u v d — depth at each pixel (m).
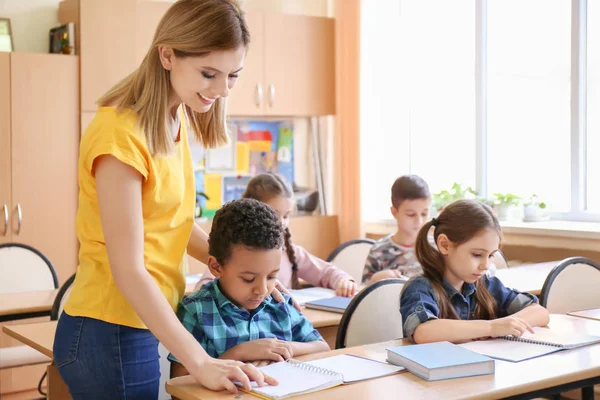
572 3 4.23
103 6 4.56
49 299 3.26
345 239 5.41
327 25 5.37
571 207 4.32
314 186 5.59
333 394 1.58
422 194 3.58
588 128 4.27
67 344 1.70
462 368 1.71
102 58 4.57
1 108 4.34
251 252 1.87
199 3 1.61
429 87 5.10
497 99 4.70
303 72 5.28
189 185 1.81
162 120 1.66
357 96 5.26
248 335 2.00
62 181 4.51
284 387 1.59
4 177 4.36
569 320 2.37
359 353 1.96
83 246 1.71
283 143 5.48
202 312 1.96
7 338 4.32
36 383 4.43
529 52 4.51
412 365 1.75
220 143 1.96
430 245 2.33
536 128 4.50
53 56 4.45
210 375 1.56
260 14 5.11
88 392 1.70
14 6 4.70
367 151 5.31
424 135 5.14
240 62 1.67
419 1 5.13
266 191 3.35
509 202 4.50
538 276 3.48
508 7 4.61
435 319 2.12
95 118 1.68
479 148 4.76
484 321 2.11
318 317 2.81
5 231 4.37
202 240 2.07
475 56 4.76
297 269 3.55
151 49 1.65
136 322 1.68
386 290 2.59
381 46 5.36
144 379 1.72
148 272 1.65
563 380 1.73
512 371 1.76
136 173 1.61
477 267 2.28
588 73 4.24
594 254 3.87
